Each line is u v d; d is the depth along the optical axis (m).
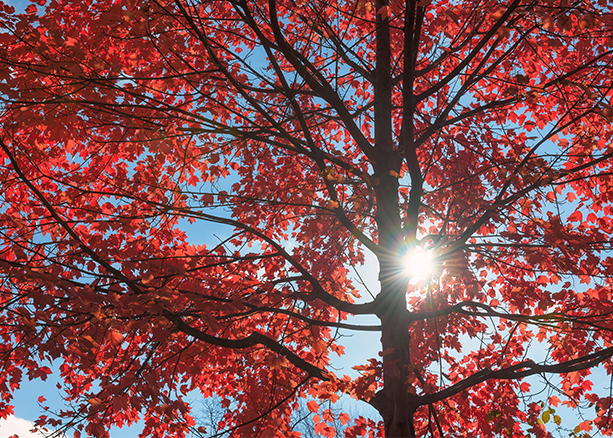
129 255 4.68
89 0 4.93
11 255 4.61
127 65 5.03
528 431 4.81
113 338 3.78
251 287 5.13
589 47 5.66
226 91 5.52
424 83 7.05
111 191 5.37
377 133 5.75
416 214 4.90
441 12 4.43
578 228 4.98
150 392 3.76
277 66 4.75
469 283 6.40
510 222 5.22
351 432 5.39
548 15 3.90
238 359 6.18
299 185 6.00
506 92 4.90
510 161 4.82
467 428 6.48
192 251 5.80
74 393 5.78
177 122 4.85
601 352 4.06
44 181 5.34
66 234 5.06
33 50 3.90
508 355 6.47
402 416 4.12
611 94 5.55
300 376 6.07
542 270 4.89
